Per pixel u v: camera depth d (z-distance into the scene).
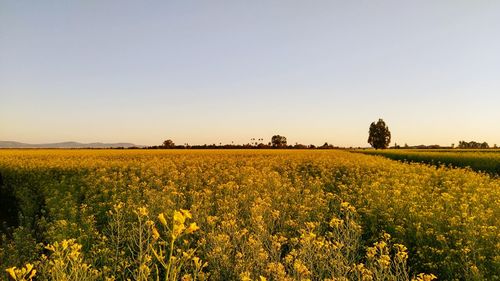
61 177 17.12
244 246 6.05
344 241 6.43
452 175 17.11
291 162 23.50
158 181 14.27
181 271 5.42
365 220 8.84
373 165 21.75
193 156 31.31
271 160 25.08
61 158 27.86
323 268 5.18
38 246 7.30
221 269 5.55
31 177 16.53
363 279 4.77
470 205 9.84
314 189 13.39
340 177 18.36
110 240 7.47
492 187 13.29
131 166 20.72
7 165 19.86
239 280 5.17
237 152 40.91
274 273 4.97
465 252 5.52
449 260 5.74
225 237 6.02
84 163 21.67
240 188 12.81
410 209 8.24
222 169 19.98
